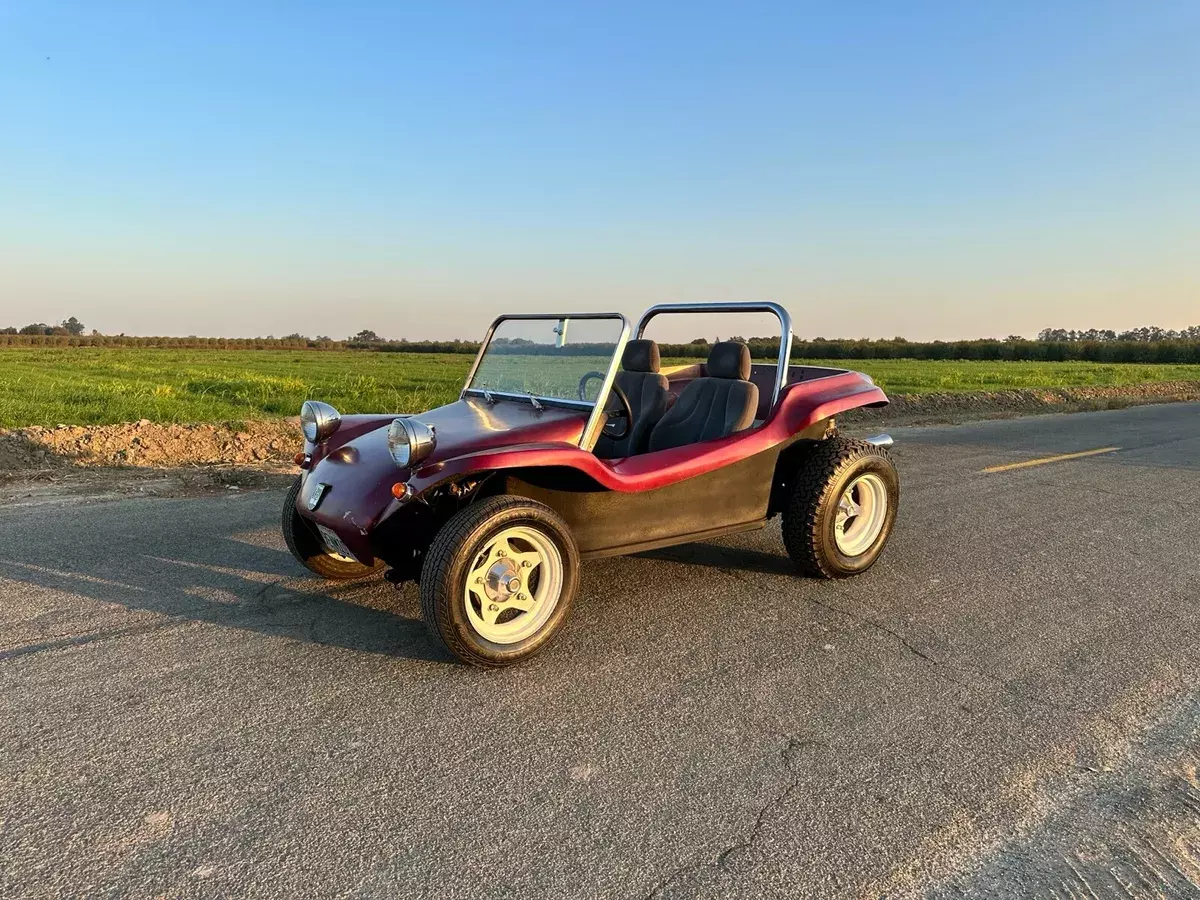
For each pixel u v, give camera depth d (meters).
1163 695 3.31
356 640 3.69
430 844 2.27
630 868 2.19
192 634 3.70
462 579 3.24
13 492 6.45
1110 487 7.72
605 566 4.93
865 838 2.35
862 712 3.12
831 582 4.71
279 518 5.80
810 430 4.64
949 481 7.96
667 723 3.00
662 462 3.97
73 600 4.06
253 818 2.37
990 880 2.18
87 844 2.23
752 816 2.44
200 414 12.02
